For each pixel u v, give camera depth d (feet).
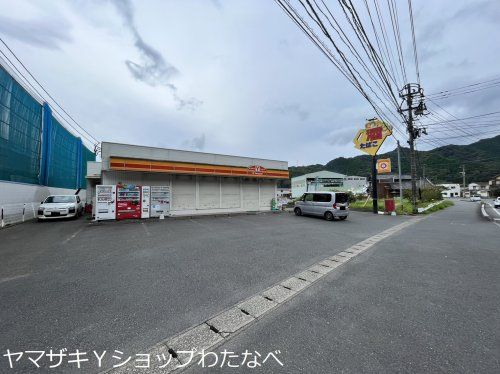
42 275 14.55
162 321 9.63
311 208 49.85
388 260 18.57
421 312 10.46
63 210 40.50
